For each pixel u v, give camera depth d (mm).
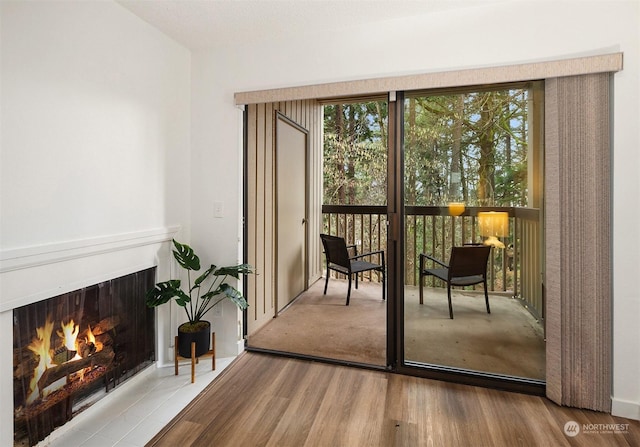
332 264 4211
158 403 1907
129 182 2006
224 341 2527
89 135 1750
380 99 4191
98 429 1694
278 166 3285
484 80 1898
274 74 2322
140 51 2064
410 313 2236
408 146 2188
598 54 1732
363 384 2100
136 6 1931
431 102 2131
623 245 1731
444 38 1988
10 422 1438
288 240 3605
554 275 1854
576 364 1830
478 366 2129
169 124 2318
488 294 2105
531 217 1998
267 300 3094
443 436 1634
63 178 1623
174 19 2074
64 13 1612
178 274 2443
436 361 2203
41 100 1520
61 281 1629
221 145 2461
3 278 1391
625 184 1715
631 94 1688
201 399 1944
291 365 2346
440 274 2180
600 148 1746
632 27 1682
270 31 2223
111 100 1873
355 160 4941
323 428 1696
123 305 2041
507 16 1879
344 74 2180
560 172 1813
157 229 2209
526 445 1569
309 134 4195
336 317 3262
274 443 1593
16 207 1431
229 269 2311
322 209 4801
